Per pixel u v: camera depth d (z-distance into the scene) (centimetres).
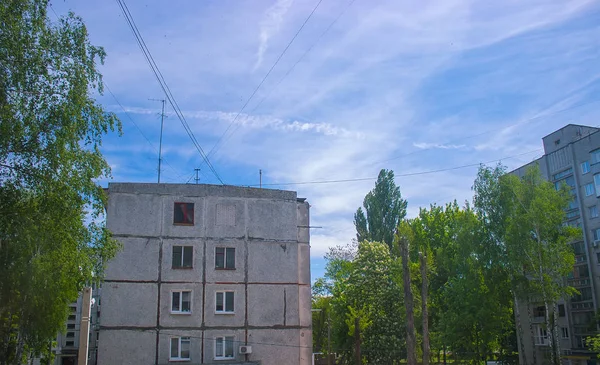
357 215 6450
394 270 4747
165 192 3534
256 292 3516
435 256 5538
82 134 2047
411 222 6000
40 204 1975
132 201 3478
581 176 5641
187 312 3372
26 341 2767
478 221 4691
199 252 3484
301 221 3819
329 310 5816
